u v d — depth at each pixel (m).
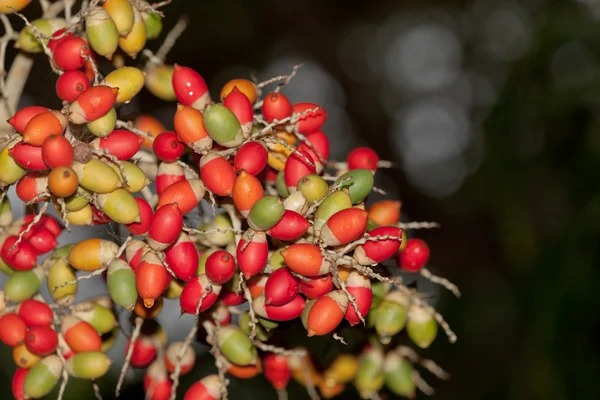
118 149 0.49
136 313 0.52
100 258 0.50
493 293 0.88
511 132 0.82
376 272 0.52
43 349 0.51
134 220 0.49
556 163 0.80
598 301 0.71
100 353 0.51
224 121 0.49
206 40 1.06
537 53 0.82
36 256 0.52
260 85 0.53
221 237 0.51
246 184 0.48
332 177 0.52
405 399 0.60
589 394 0.70
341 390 0.56
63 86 0.49
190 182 0.50
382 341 0.52
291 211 0.49
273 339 0.54
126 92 0.50
